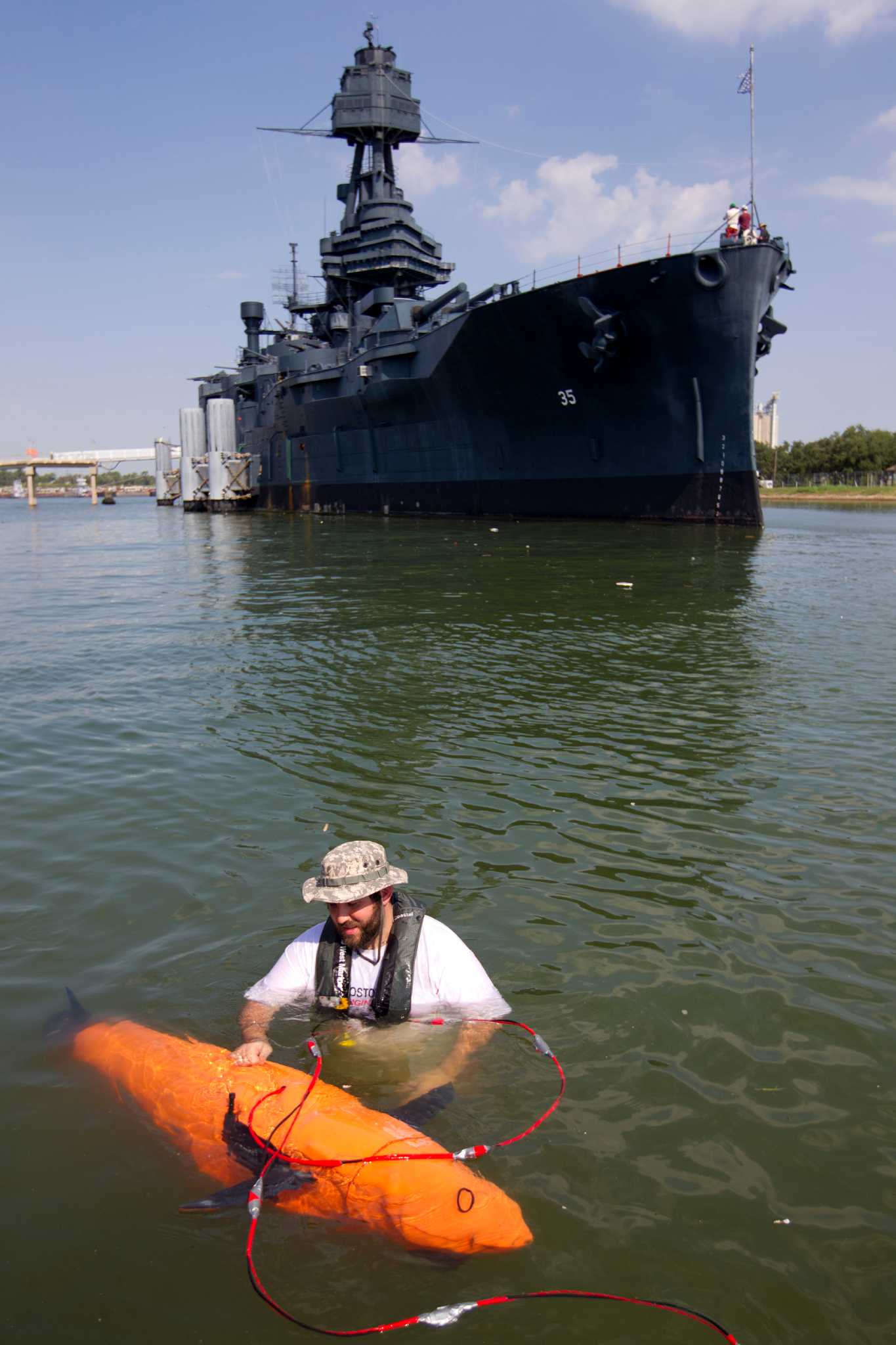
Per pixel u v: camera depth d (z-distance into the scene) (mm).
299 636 13984
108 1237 2900
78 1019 4051
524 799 6938
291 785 7246
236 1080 3453
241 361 64875
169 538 40938
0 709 9781
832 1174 3213
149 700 10109
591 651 12555
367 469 48531
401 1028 3920
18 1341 2547
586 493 37750
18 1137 3328
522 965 4566
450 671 11398
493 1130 3367
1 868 5762
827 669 11391
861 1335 2600
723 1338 2580
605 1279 2770
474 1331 2590
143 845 6086
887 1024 4141
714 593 18281
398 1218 2877
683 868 5766
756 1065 3812
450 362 38250
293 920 5004
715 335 31062
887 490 92000
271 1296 2693
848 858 5938
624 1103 3549
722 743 8344
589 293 32062
